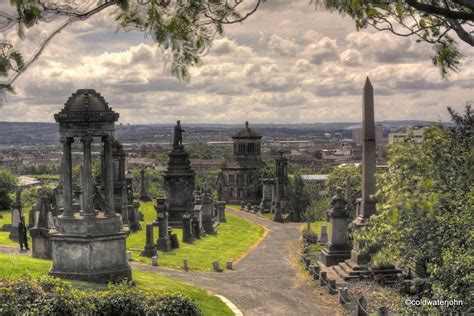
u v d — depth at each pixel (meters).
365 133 36.09
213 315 25.70
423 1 12.20
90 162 26.69
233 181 106.62
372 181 35.72
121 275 26.83
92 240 26.09
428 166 13.34
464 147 16.73
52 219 38.44
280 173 89.12
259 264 43.59
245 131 109.19
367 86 36.38
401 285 29.66
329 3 11.94
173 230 58.75
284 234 64.81
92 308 19.77
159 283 29.20
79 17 9.96
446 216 20.05
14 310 17.86
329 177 83.81
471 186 18.08
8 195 81.44
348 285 32.41
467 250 18.98
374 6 12.38
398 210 12.48
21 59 9.42
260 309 28.92
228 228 68.25
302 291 33.00
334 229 39.41
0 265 27.67
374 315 23.64
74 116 26.19
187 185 61.44
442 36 13.70
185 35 11.74
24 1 9.38
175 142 62.69
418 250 22.19
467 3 10.32
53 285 19.78
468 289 17.95
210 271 39.59
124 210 53.25
